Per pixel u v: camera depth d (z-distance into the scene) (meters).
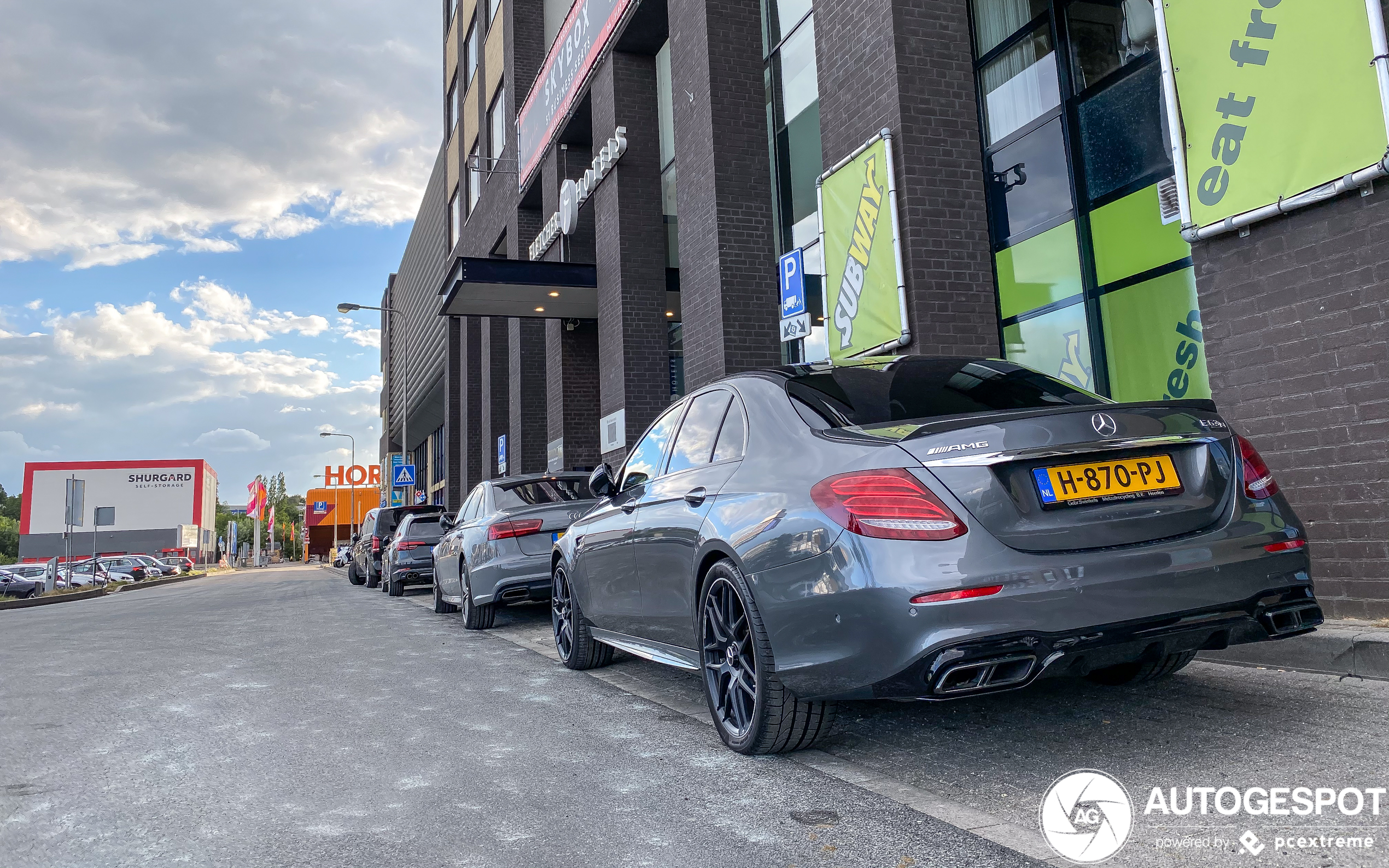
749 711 3.24
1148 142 6.79
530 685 4.93
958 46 7.78
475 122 26.97
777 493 3.02
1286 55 4.48
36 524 80.25
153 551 82.81
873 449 2.78
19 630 9.97
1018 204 8.16
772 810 2.62
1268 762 2.71
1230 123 4.77
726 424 3.74
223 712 4.32
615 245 14.04
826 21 8.55
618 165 14.17
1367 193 4.19
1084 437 2.66
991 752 3.06
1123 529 2.60
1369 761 2.65
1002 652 2.45
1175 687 3.75
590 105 16.14
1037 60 7.92
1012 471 2.60
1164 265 6.65
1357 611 4.26
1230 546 2.64
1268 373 4.66
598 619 4.89
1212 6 4.85
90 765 3.35
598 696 4.57
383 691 4.84
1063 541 2.54
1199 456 2.78
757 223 10.98
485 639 7.22
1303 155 4.41
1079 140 7.47
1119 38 7.07
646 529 4.09
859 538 2.63
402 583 14.23
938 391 3.39
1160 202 6.66
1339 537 4.34
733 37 11.19
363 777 3.11
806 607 2.78
